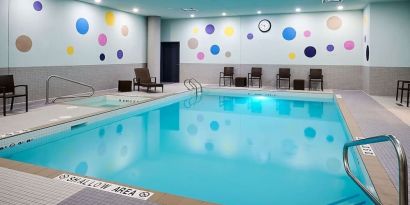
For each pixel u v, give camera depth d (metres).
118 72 11.93
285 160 4.75
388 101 8.99
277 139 5.96
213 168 4.41
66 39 9.54
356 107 7.95
